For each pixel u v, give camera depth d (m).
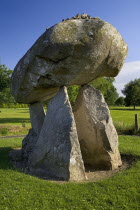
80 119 7.00
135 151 8.04
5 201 4.27
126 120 23.23
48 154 6.02
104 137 6.53
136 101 54.91
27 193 4.56
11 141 11.05
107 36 5.90
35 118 7.72
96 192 4.63
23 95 6.83
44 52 5.76
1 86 22.56
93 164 6.91
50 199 4.35
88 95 6.85
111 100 60.28
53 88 6.71
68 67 5.94
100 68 6.41
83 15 6.46
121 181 5.16
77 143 5.71
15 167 6.30
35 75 6.14
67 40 5.66
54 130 6.04
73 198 4.37
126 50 6.75
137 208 4.05
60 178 5.60
